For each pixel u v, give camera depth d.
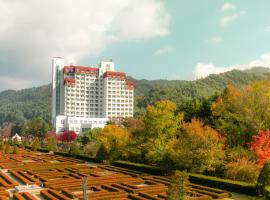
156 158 63.19
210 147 53.94
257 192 41.78
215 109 65.44
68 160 88.19
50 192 44.44
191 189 45.00
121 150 80.12
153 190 44.97
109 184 50.53
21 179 54.81
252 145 51.25
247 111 58.84
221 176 53.59
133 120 102.88
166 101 66.75
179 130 66.50
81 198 39.78
